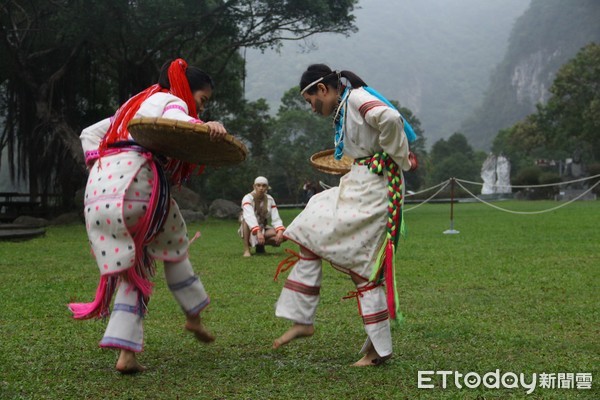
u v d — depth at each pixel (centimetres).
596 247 1112
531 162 8025
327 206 388
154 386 339
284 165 6147
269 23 2786
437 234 1499
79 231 1825
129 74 2573
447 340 444
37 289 697
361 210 380
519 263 898
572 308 562
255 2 2595
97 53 2680
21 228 1736
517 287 688
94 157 375
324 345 433
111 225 353
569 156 7462
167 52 2881
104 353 412
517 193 5669
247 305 594
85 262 987
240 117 3619
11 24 2358
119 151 366
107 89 3145
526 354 406
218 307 584
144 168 364
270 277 796
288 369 370
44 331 480
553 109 5456
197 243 1361
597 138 5375
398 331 474
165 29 2512
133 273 356
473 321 510
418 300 609
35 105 2584
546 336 456
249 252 1073
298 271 387
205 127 345
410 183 7681
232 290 688
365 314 380
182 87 388
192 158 381
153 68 2616
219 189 4575
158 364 385
